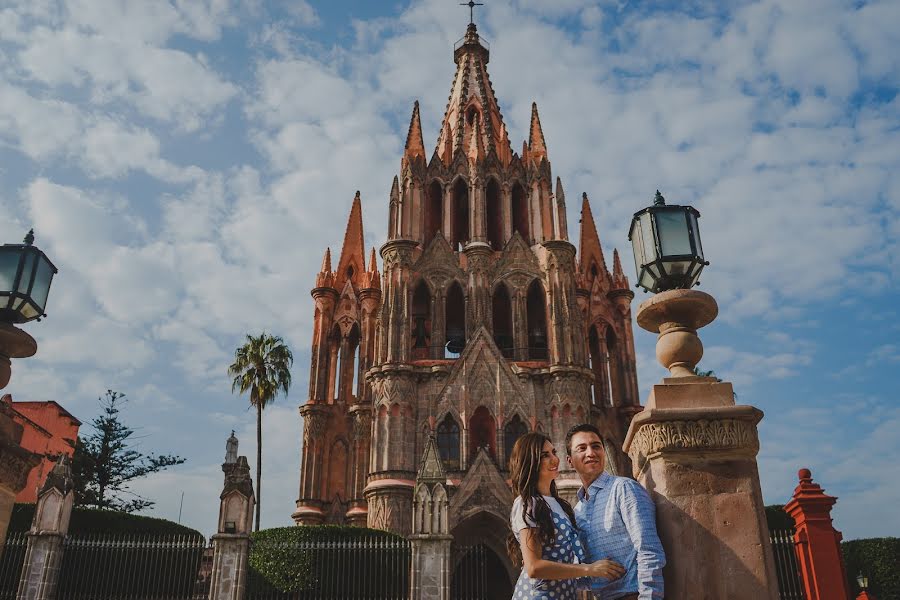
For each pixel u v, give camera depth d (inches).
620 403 2353.6
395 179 2421.3
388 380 2069.4
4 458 375.6
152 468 2706.7
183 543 1191.6
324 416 2288.4
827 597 591.8
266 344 2401.6
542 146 2578.7
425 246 2370.8
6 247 386.0
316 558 1286.9
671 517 290.5
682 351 322.7
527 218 2461.9
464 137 2655.0
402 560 1230.3
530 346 2375.7
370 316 2416.3
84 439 2662.4
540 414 2085.4
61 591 1145.4
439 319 2250.2
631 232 367.6
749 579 280.7
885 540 1168.8
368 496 1951.3
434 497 1165.1
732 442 296.2
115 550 1188.5
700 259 343.6
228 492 1132.5
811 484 643.5
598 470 278.2
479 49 2915.8
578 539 252.2
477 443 2078.0
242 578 1082.7
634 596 252.4
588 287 2554.1
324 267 2522.1
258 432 2329.0
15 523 1348.4
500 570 1907.0
